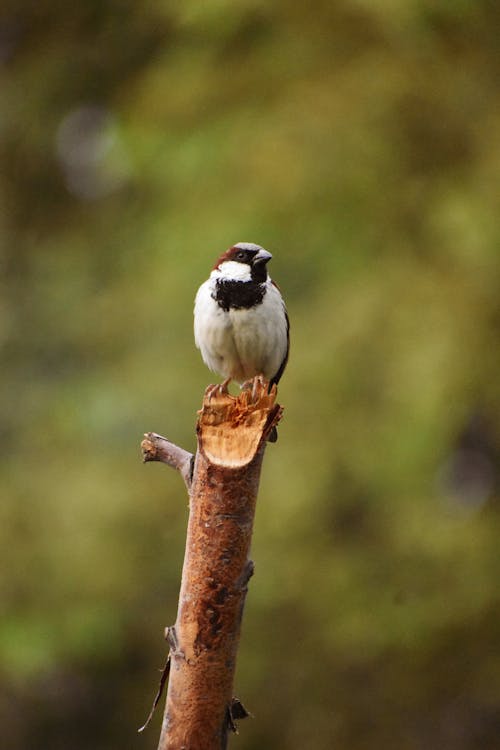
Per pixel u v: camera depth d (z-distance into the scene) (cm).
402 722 1368
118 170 1541
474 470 1546
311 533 1305
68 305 1490
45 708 1527
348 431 1272
